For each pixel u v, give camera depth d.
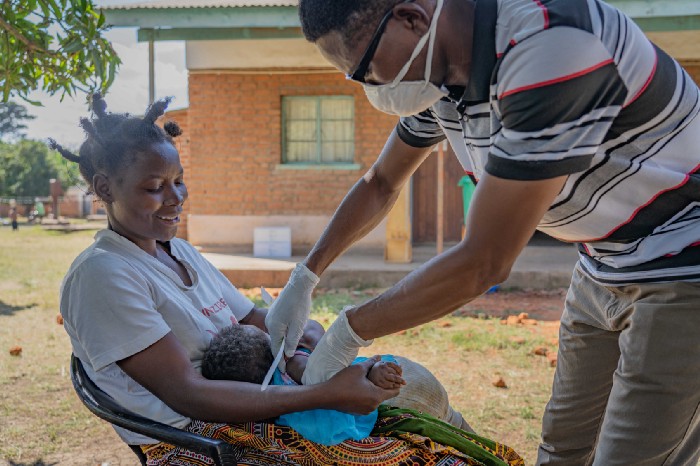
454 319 7.61
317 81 11.55
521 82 1.75
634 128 1.96
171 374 2.23
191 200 11.83
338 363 2.18
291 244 11.71
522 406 4.98
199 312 2.49
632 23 1.92
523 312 8.03
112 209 2.45
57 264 13.16
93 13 4.23
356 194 2.76
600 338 2.60
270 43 11.44
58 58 4.35
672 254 2.08
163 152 2.40
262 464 2.21
